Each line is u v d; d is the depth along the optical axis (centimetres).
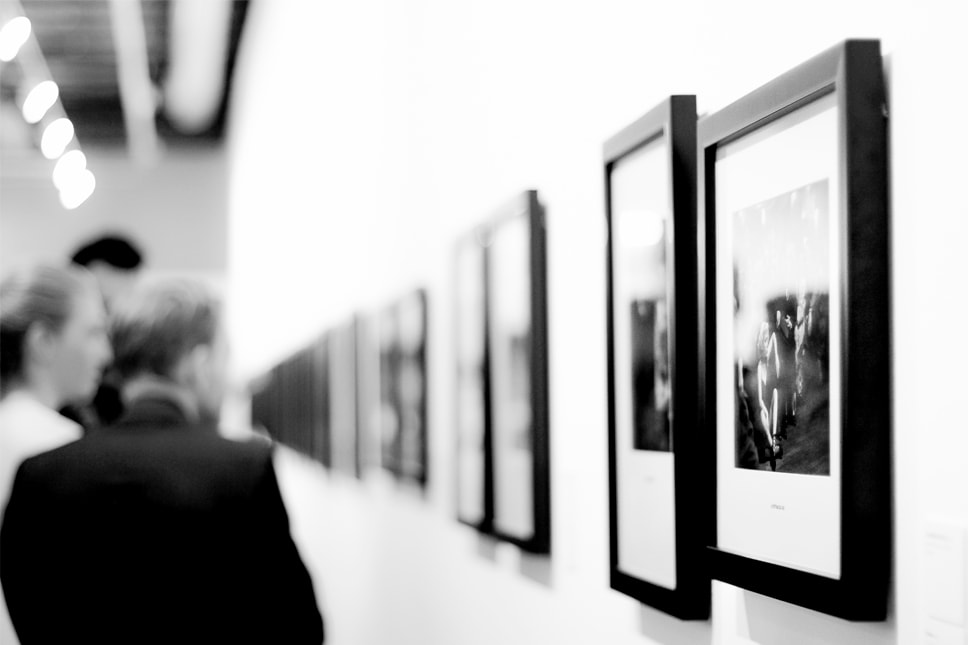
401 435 331
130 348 236
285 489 709
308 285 608
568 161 184
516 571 213
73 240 1092
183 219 1120
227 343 246
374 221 389
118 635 220
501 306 216
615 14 164
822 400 103
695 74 137
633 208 150
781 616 116
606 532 167
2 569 224
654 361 143
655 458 143
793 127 108
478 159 242
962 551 87
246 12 877
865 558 96
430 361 295
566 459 185
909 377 94
